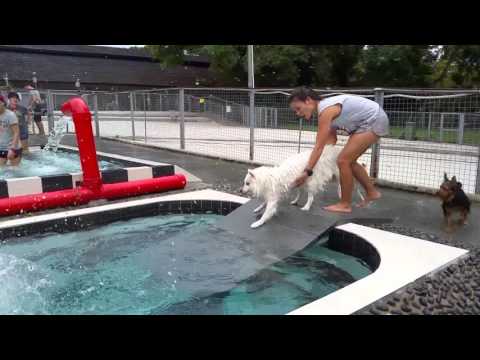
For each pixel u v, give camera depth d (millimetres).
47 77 34688
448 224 4309
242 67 30875
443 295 2896
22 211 4848
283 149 10664
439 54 30859
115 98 17016
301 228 4301
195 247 4148
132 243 4336
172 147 11688
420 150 7980
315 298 3227
